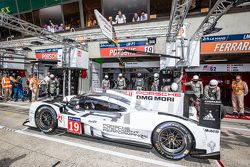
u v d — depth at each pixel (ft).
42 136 12.28
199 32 16.57
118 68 33.42
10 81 29.66
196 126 9.07
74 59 21.24
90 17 30.96
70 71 22.21
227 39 22.26
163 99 12.87
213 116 8.96
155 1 26.27
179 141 9.40
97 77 32.42
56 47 33.65
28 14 36.29
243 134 14.20
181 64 17.33
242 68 26.55
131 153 10.12
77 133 11.64
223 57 26.25
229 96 29.99
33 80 27.76
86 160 9.07
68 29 33.09
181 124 9.25
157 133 9.57
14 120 16.42
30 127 14.15
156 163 9.06
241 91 20.52
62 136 12.38
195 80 19.49
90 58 30.50
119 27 28.68
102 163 8.83
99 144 11.21
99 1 29.53
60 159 9.10
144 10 27.25
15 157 9.20
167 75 20.07
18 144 10.84
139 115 10.30
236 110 21.43
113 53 28.66
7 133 12.74
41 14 34.99
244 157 10.05
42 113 12.77
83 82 31.09
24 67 36.09
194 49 16.98
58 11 33.19
